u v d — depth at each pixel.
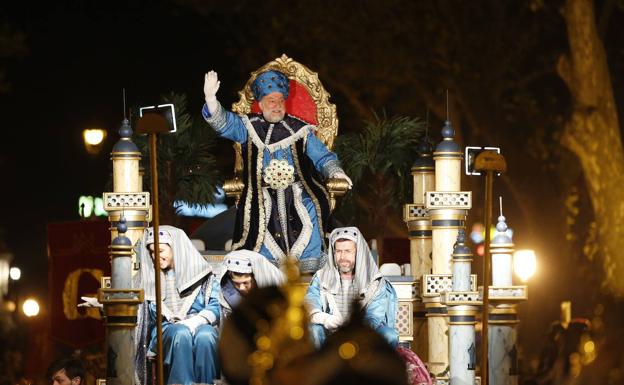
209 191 25.72
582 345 33.72
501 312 20.83
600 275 48.38
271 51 50.91
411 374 18.95
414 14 50.50
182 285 20.56
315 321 20.19
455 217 22.06
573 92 47.78
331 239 20.66
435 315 21.88
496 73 50.69
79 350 28.59
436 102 51.00
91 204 35.34
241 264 20.55
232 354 9.59
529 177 52.22
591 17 47.03
